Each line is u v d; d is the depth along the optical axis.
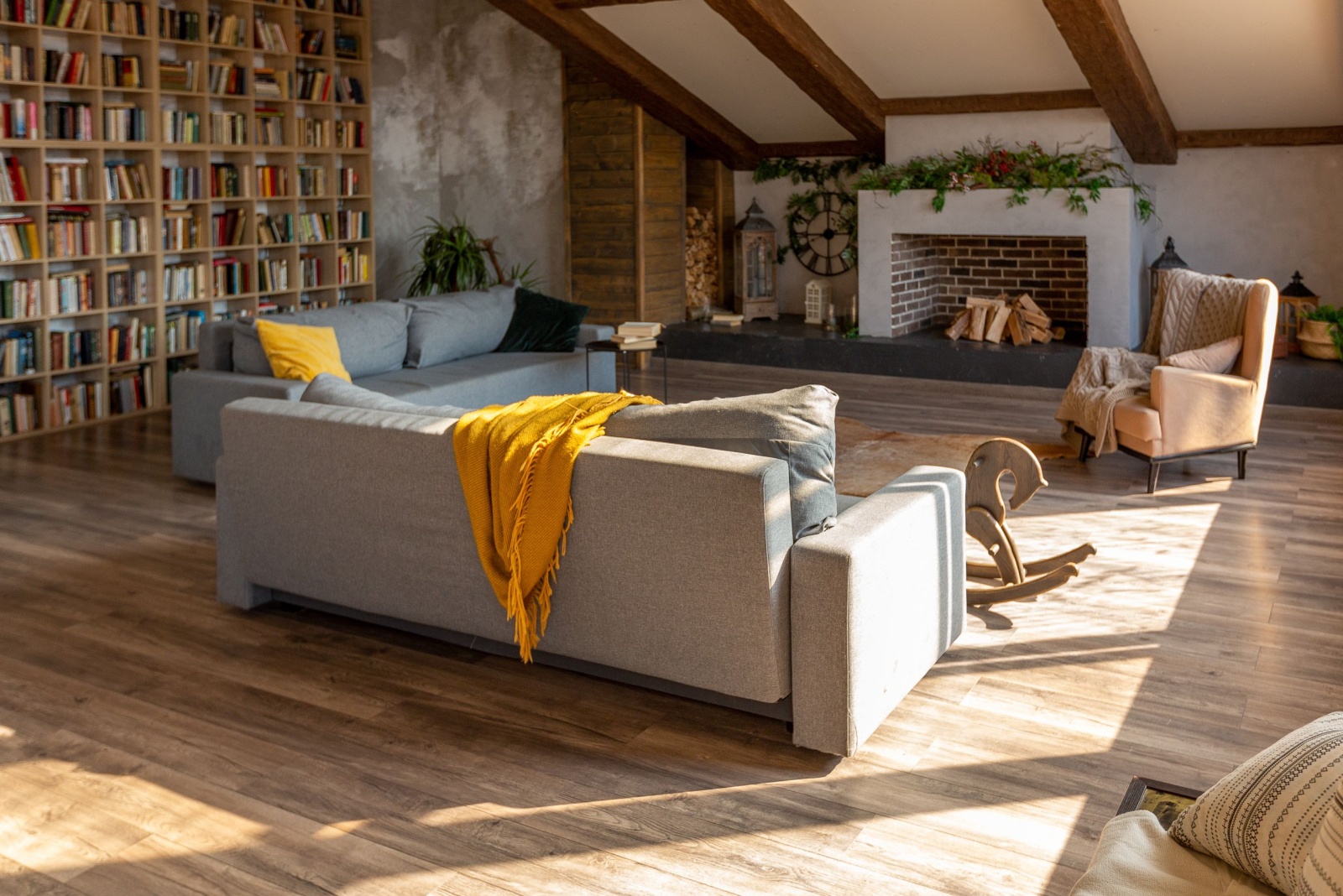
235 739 3.14
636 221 9.38
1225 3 6.61
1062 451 6.23
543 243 9.93
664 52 8.59
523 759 3.02
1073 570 3.90
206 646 3.77
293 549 3.85
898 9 7.41
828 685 2.94
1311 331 7.30
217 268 8.11
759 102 9.09
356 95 9.19
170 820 2.74
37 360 7.00
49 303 6.95
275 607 4.13
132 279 7.51
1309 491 5.43
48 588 4.32
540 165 9.80
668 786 2.88
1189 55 7.18
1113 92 7.32
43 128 6.84
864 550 2.92
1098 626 3.86
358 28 9.20
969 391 7.99
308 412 3.73
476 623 3.50
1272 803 1.68
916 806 2.77
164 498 5.59
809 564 2.92
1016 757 2.99
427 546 3.53
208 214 7.91
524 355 7.07
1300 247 8.02
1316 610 3.95
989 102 8.26
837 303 9.93
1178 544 4.69
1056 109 8.09
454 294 7.10
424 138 10.16
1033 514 5.14
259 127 8.38
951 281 9.41
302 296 8.94
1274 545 4.64
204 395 5.66
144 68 7.44
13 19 6.65
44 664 3.62
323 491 3.71
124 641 3.81
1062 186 7.94
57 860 2.58
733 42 8.25
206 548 4.82
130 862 2.58
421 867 2.55
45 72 6.89
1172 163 8.34
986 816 2.72
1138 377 5.92
